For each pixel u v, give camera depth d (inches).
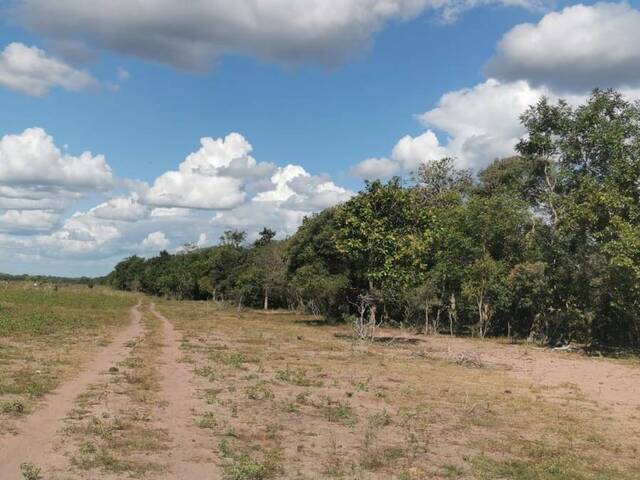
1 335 948.6
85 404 453.1
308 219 2074.3
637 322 1192.8
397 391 596.7
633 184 1128.8
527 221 1446.9
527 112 1419.8
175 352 864.3
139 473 300.7
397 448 376.8
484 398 582.2
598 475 344.5
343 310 1769.2
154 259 5014.8
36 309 1631.4
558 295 1257.4
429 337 1425.9
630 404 588.1
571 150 1368.1
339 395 555.8
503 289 1376.7
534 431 453.4
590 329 1279.5
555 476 338.3
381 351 1018.1
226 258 3280.0
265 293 2778.1
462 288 1453.0
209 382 596.1
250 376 642.8
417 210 1226.0
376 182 1198.3
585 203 1116.5
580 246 1163.3
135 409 448.1
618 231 1040.8
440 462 352.5
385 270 1145.4
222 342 1067.9
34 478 279.3
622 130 1261.1
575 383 717.9
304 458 346.0
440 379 703.1
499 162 1887.3
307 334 1353.3
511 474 337.4
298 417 453.4
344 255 1320.1
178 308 2682.1
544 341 1322.6
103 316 1667.1
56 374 585.9
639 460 383.6
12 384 514.0
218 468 316.8
